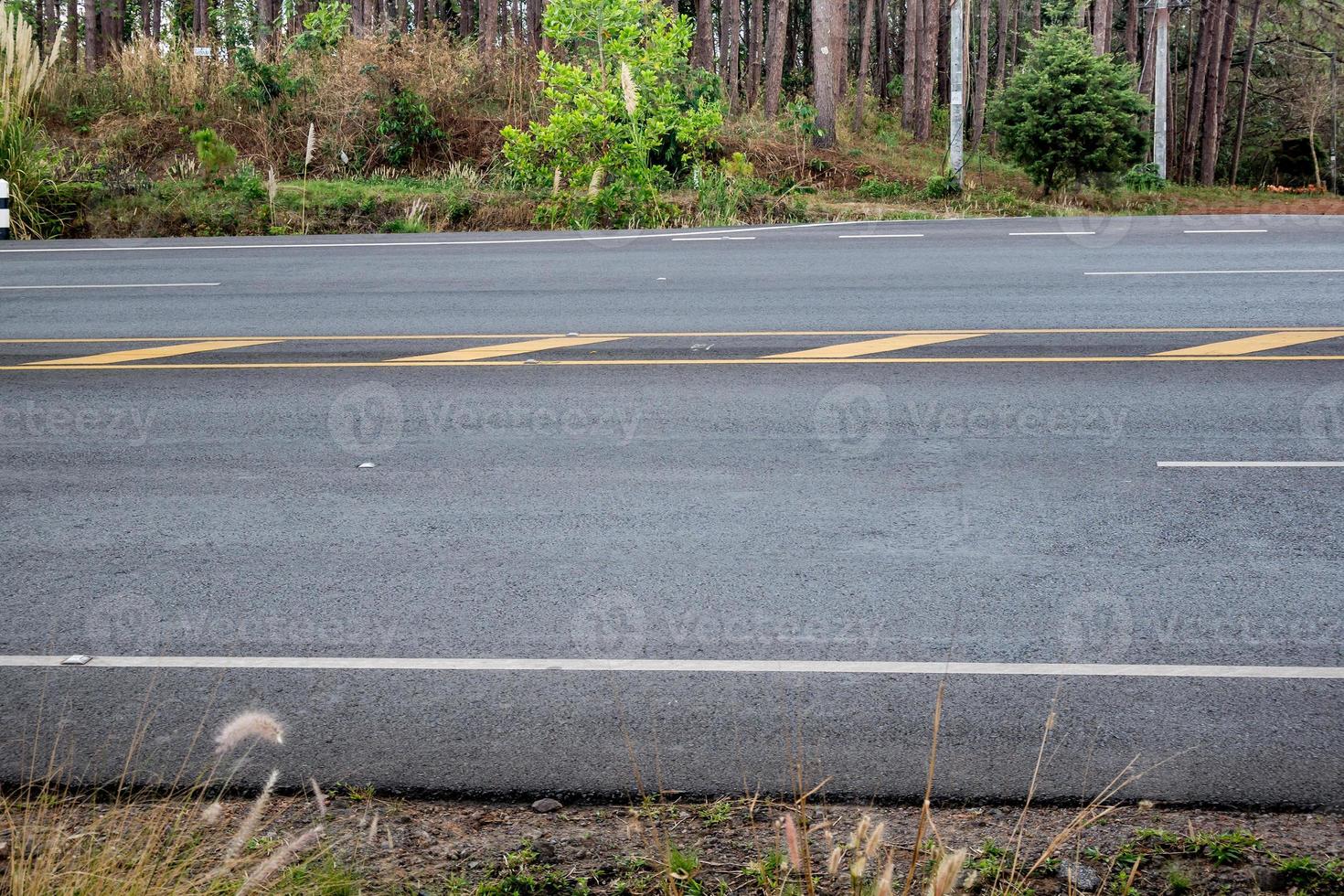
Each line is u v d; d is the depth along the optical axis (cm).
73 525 615
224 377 959
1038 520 594
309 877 312
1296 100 5491
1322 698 415
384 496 653
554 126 2253
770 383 893
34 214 2117
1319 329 1044
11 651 466
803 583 520
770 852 331
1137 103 2998
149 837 319
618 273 1473
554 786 371
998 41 5644
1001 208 2577
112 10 4409
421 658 455
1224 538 565
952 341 1028
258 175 2444
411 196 2272
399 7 4850
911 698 420
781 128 3378
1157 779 368
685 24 2348
